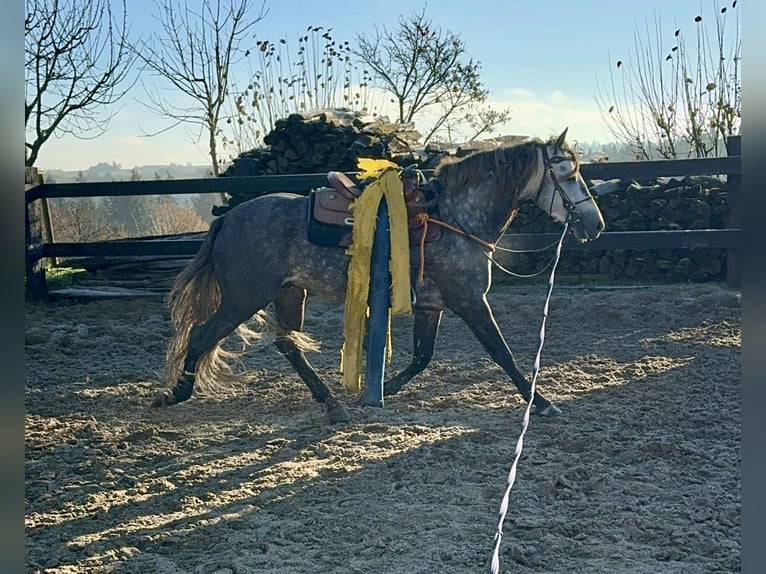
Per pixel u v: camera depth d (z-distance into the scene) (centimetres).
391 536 412
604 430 561
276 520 437
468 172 583
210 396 669
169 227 2206
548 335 841
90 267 1124
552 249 974
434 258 575
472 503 450
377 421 601
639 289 975
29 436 587
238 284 583
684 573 369
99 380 732
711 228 1026
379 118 1178
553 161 585
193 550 408
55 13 1454
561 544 397
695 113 1300
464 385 691
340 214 571
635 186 1041
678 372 699
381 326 550
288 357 614
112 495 480
